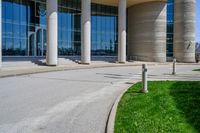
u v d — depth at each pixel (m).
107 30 47.19
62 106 9.40
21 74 20.56
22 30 36.78
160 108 8.65
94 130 6.62
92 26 45.56
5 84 14.99
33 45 38.09
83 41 33.97
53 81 16.75
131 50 48.09
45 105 9.51
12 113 8.27
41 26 39.12
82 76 20.27
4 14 34.59
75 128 6.78
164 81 16.44
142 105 9.15
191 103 9.41
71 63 34.31
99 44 46.28
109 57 46.12
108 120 7.30
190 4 48.00
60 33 41.00
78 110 8.83
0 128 6.72
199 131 6.21
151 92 12.05
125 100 10.16
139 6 46.22
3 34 34.47
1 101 10.09
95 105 9.64
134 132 6.14
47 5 29.58
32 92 12.31
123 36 38.47
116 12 48.06
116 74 22.44
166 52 49.88
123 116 7.65
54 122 7.33
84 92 12.61
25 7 37.22
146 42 45.44
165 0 44.72
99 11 46.28
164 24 45.25
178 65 40.09
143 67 12.15
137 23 46.72
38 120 7.51
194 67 34.66
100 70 26.77
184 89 12.87
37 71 22.53
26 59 33.88
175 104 9.29
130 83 16.28
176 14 49.06
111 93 12.41
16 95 11.44
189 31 48.22
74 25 42.78
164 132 6.13
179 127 6.52
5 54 34.62
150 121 7.07
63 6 41.34
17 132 6.42
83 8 33.78
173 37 50.03
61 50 41.09
